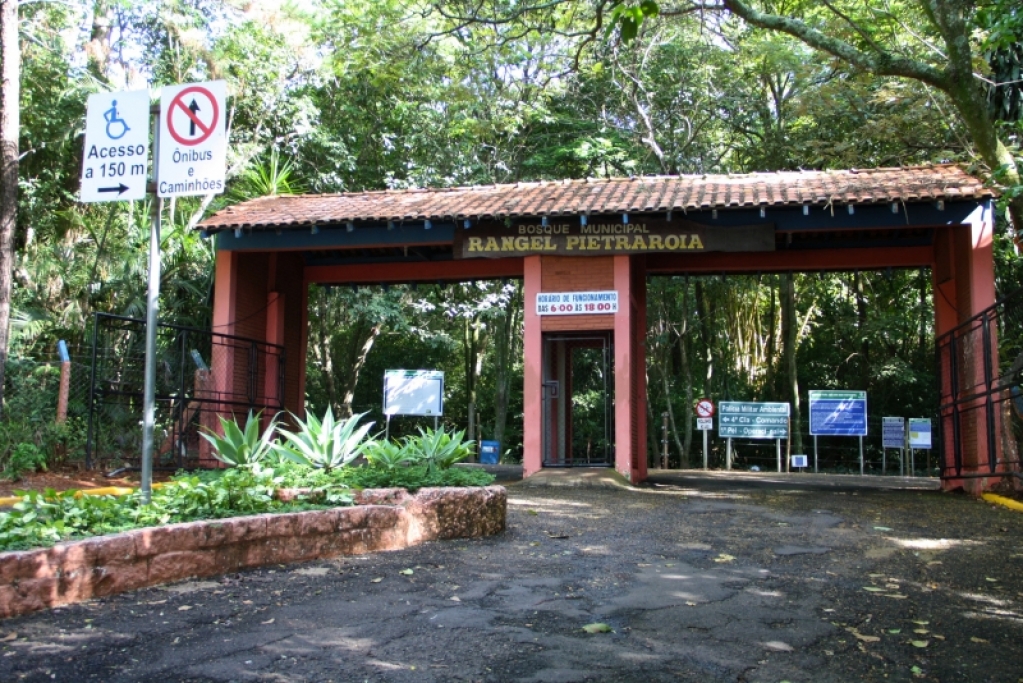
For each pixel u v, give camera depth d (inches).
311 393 1249.4
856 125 789.2
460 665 174.6
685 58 953.5
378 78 697.6
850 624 211.2
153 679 163.6
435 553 285.9
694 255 656.4
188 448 586.9
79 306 708.7
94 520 240.7
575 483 524.7
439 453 377.1
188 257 706.2
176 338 629.9
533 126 1009.5
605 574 259.3
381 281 700.0
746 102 975.0
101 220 764.6
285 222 586.9
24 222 820.6
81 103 798.5
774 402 987.3
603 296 571.2
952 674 177.8
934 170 599.2
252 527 253.0
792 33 393.1
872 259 626.8
